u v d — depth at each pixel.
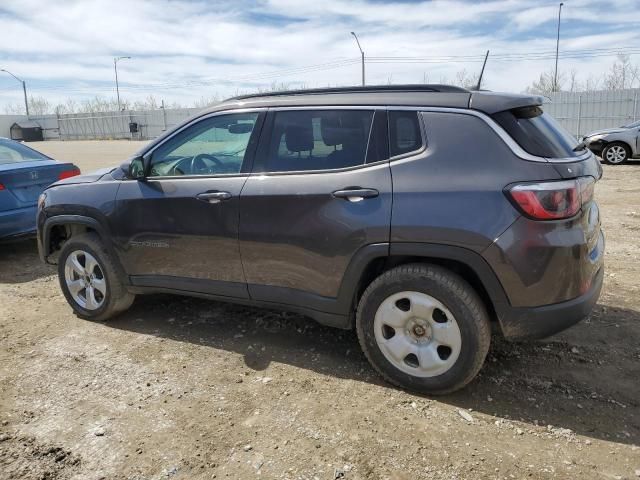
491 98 3.02
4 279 5.73
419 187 2.99
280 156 3.48
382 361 3.25
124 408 3.10
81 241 4.29
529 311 2.86
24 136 57.38
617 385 3.25
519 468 2.53
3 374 3.53
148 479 2.51
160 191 3.87
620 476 2.47
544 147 2.91
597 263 3.12
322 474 2.51
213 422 2.95
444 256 2.95
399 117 3.16
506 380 3.34
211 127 3.77
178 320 4.41
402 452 2.66
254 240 3.51
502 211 2.81
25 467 2.60
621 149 14.93
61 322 4.43
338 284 3.29
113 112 56.00
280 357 3.71
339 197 3.19
